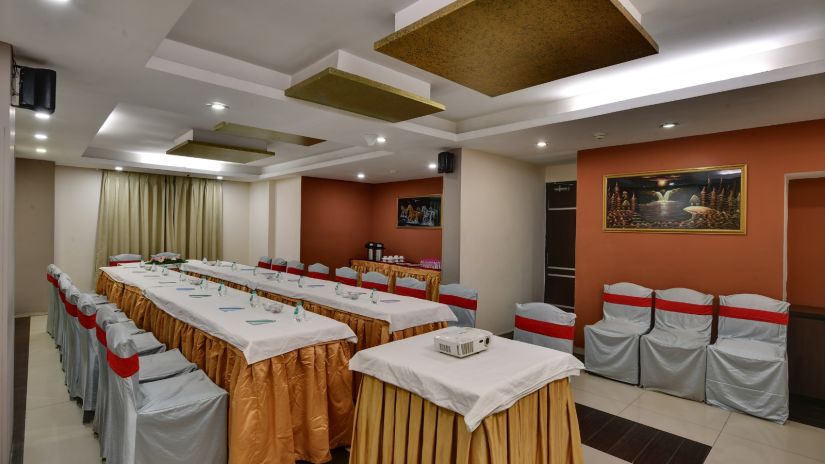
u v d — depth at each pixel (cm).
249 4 244
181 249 855
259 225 936
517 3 186
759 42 278
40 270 674
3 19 218
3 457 239
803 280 411
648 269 463
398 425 213
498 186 598
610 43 226
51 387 386
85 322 309
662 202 454
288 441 250
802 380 376
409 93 337
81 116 402
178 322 356
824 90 299
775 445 295
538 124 415
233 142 564
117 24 224
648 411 349
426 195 810
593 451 287
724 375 352
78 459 269
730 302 388
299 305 302
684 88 318
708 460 277
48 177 680
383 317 327
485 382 190
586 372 441
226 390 260
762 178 393
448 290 419
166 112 444
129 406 209
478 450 180
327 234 854
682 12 242
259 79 336
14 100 255
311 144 573
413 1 239
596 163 509
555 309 299
